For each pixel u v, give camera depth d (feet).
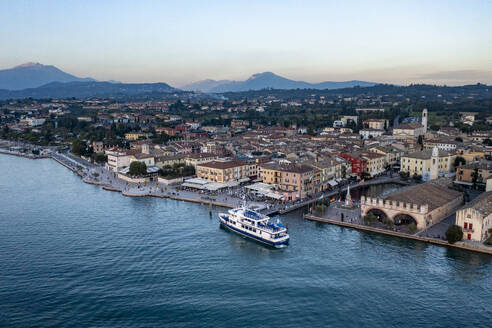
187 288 344.69
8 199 649.61
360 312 305.12
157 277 364.38
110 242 449.89
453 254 400.88
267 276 366.22
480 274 358.02
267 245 440.86
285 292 336.29
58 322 294.66
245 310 309.22
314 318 298.15
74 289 341.82
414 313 302.66
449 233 415.23
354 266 381.40
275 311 307.58
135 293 335.47
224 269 381.60
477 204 439.63
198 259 405.39
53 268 381.81
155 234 476.54
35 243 446.19
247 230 465.06
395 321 293.23
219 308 312.29
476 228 417.28
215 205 599.57
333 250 420.36
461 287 336.90
